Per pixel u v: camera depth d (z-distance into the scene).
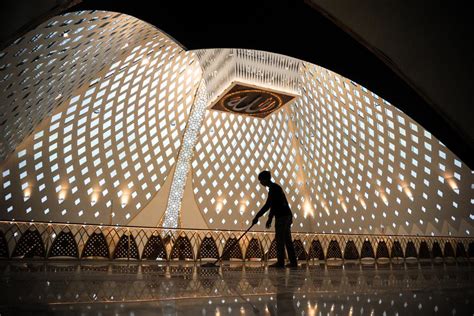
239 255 13.66
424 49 7.46
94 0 6.45
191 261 11.83
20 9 5.36
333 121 26.91
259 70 16.47
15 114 15.88
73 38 11.64
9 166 22.80
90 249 10.44
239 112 20.20
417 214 25.72
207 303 1.90
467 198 22.22
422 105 8.30
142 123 26.73
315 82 25.00
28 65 11.48
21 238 9.73
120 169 27.52
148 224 29.33
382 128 24.17
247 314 1.57
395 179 26.08
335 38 7.36
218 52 17.19
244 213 32.91
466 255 16.59
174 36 7.87
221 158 30.97
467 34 7.09
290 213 6.47
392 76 7.89
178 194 30.16
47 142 23.39
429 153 22.84
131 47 18.95
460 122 8.34
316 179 32.75
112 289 2.53
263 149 32.03
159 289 2.60
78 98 22.14
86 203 27.03
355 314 1.57
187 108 28.20
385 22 7.01
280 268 6.16
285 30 7.40
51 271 4.64
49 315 1.50
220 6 7.01
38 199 24.98
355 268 6.88
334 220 32.53
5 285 2.62
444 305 1.83
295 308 1.74
